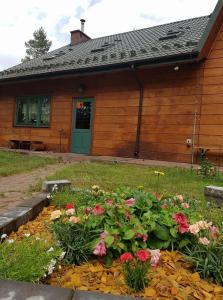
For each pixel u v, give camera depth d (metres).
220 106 9.41
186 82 10.06
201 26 12.92
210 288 2.23
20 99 15.05
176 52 9.67
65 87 13.28
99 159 10.16
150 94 10.84
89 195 3.94
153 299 2.04
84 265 2.50
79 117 12.81
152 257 2.29
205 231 2.65
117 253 2.56
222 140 9.34
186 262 2.56
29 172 7.75
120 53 11.80
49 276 2.28
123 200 3.24
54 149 13.55
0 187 5.70
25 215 3.36
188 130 9.98
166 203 3.37
